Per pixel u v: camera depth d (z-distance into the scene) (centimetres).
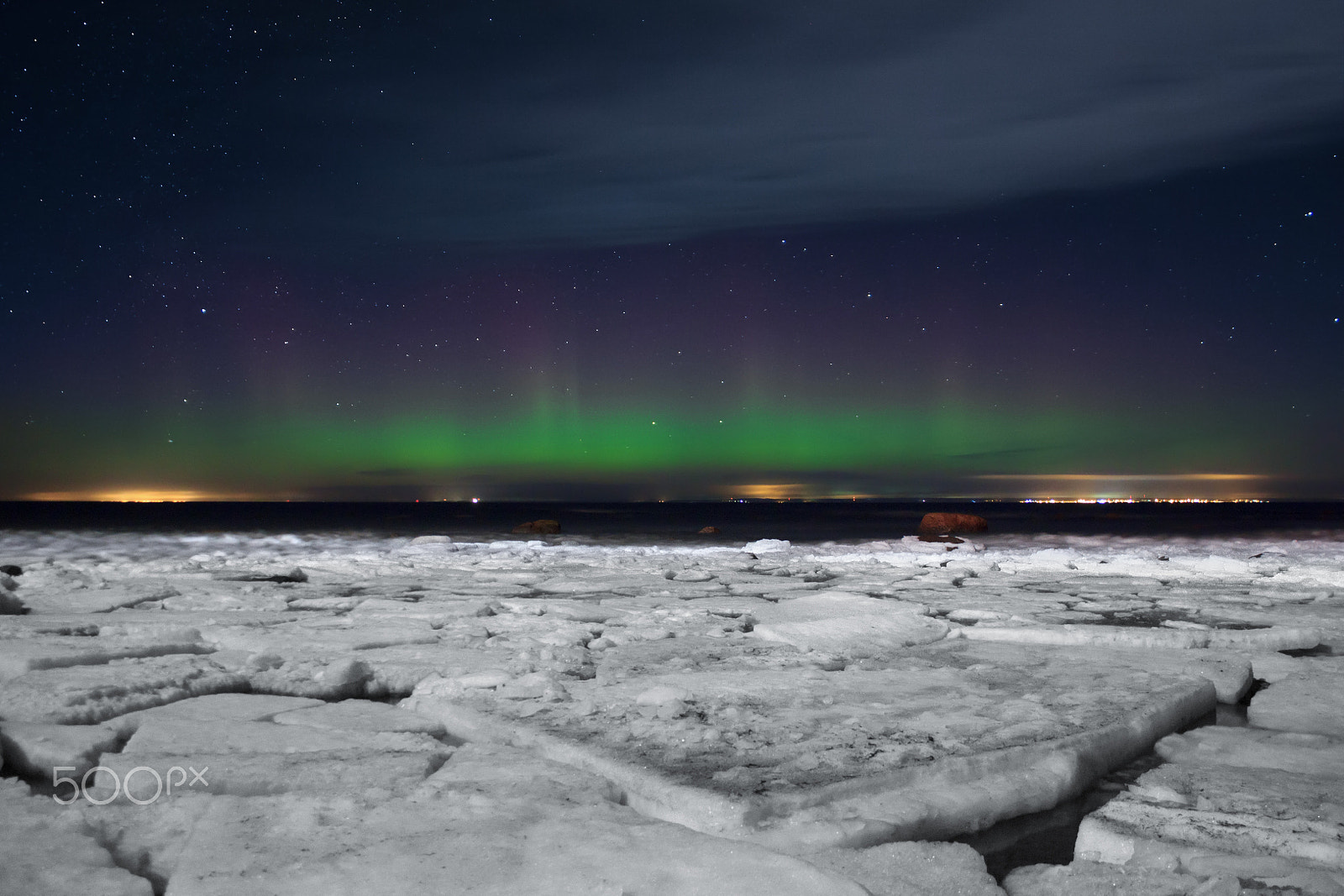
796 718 345
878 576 1037
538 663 467
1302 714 381
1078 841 242
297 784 274
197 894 194
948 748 301
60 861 208
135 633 539
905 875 214
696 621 642
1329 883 208
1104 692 394
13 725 332
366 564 1160
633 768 280
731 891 196
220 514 5859
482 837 224
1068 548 1867
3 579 740
